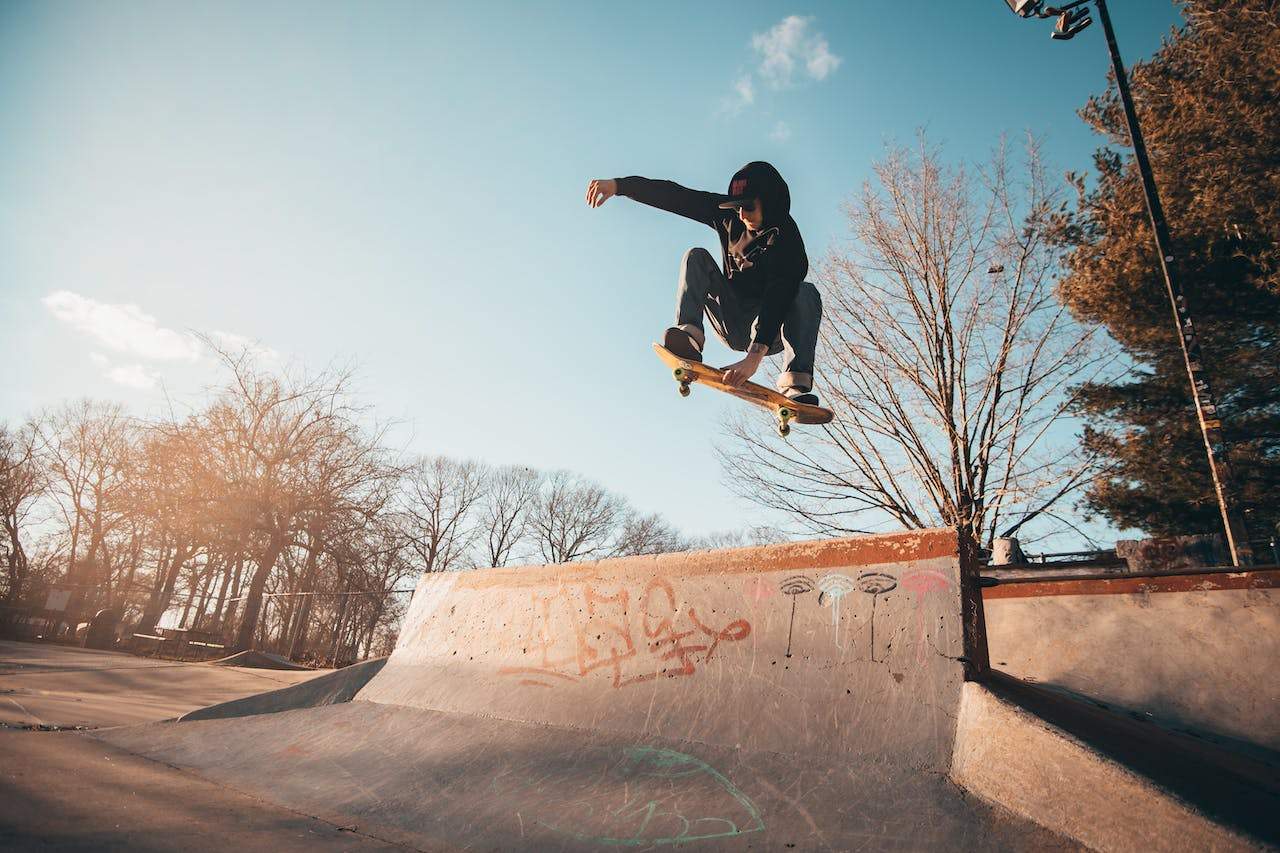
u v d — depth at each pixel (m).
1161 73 12.59
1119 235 12.58
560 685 3.45
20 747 3.24
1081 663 4.59
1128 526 12.80
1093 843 1.81
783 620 2.99
